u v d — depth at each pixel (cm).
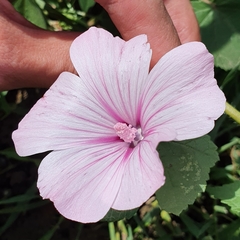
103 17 17
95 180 10
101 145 11
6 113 17
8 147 17
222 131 16
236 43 16
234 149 16
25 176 17
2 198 17
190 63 9
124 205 9
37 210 17
